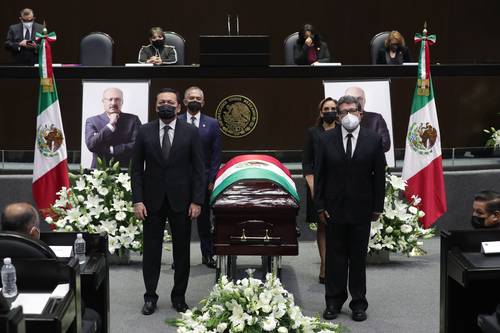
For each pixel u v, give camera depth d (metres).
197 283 7.39
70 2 12.73
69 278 3.92
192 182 6.49
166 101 6.35
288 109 9.30
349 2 12.98
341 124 6.27
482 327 4.36
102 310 5.11
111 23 12.81
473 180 9.31
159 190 6.38
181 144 6.41
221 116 9.26
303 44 10.05
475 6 13.08
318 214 6.31
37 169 8.41
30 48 10.01
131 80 9.06
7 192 9.08
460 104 9.80
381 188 6.20
